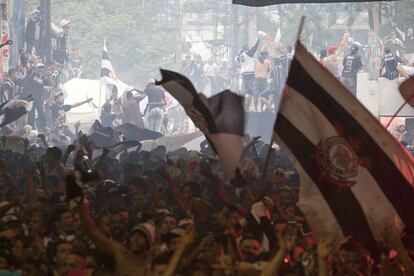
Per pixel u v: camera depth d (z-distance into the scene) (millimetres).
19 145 30297
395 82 37094
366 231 12914
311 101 13062
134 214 17422
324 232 12945
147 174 21656
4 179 20172
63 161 22531
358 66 47312
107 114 50781
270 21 79625
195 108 14086
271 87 54406
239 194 18547
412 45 63938
